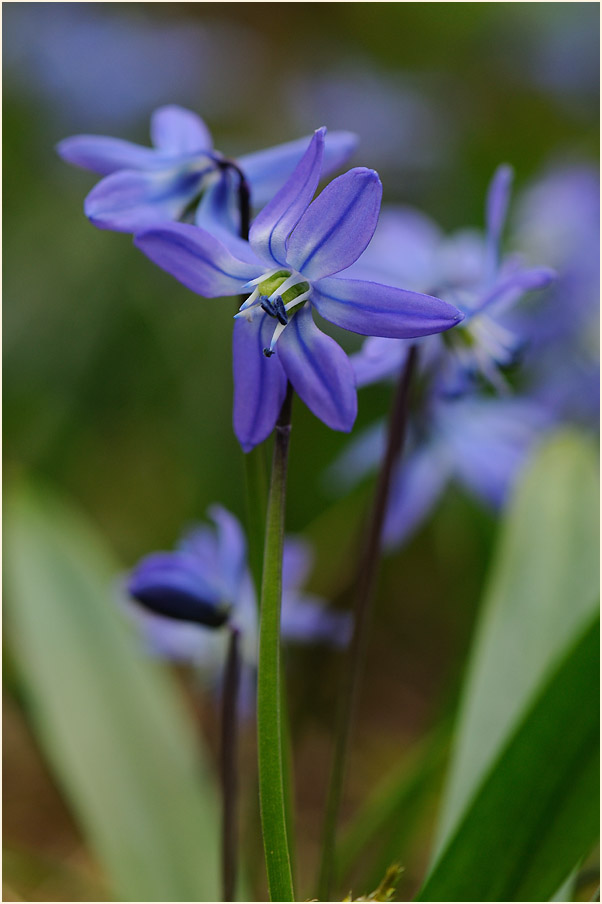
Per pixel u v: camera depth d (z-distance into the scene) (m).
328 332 0.58
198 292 0.26
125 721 0.37
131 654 0.39
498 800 0.28
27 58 0.67
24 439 0.62
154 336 0.62
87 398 0.63
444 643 0.58
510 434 0.39
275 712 0.25
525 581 0.34
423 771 0.33
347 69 0.75
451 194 0.68
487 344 0.30
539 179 0.60
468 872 0.28
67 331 0.62
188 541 0.31
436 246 0.33
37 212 0.64
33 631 0.39
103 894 0.40
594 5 0.76
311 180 0.25
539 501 0.35
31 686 0.37
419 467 0.38
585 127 0.75
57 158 0.67
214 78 0.72
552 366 0.48
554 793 0.28
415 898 0.28
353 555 0.47
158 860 0.33
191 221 0.28
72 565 0.41
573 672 0.28
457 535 0.54
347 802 0.50
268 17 0.80
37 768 0.51
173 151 0.28
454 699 0.38
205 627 0.30
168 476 0.65
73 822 0.49
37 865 0.41
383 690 0.57
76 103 0.67
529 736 0.28
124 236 0.63
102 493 0.64
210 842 0.34
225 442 0.60
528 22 0.78
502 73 0.78
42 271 0.62
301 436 0.57
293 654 0.48
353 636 0.30
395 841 0.33
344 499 0.49
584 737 0.28
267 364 0.26
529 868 0.28
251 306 0.26
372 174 0.25
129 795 0.34
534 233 0.51
